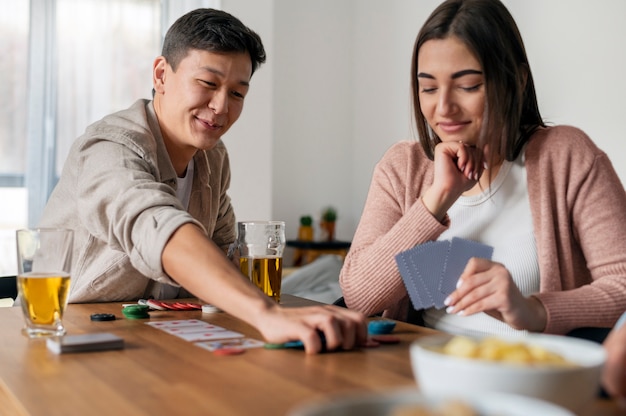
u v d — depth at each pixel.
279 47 4.99
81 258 1.63
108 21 4.28
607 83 3.70
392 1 4.93
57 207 1.72
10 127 4.06
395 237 1.48
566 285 1.51
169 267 1.22
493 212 1.56
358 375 0.88
